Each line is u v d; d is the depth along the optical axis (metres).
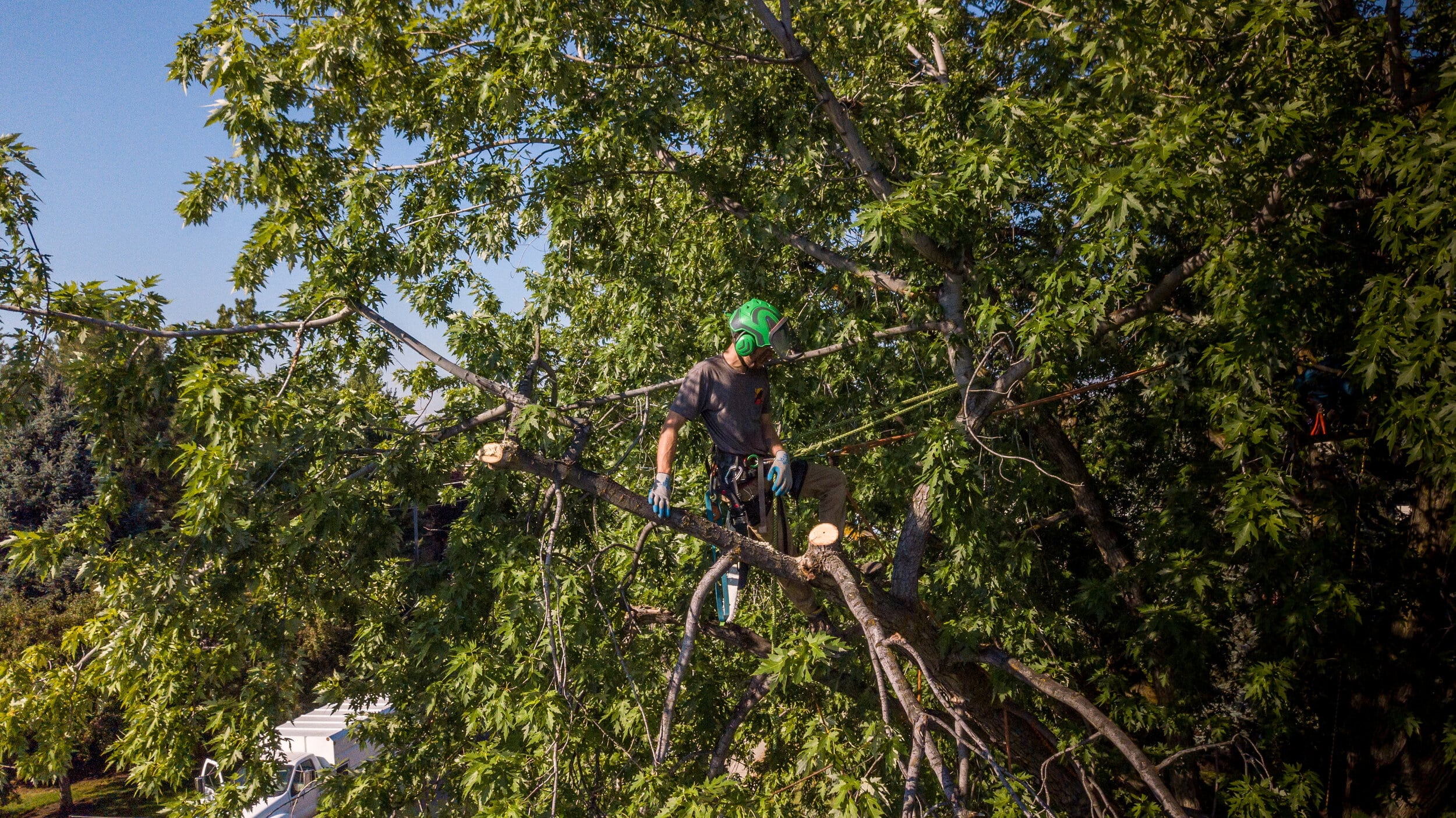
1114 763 7.52
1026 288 7.34
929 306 6.96
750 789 5.58
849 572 4.24
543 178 6.75
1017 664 5.31
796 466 4.46
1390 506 9.01
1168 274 6.35
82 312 5.14
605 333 9.50
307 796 14.62
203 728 6.04
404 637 6.45
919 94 7.94
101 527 5.54
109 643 6.00
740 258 7.90
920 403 7.09
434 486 5.69
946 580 7.18
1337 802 9.63
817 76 6.51
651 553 6.61
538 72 6.25
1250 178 5.77
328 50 5.78
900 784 5.77
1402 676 8.18
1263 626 7.53
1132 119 5.71
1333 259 6.66
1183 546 8.30
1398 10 5.92
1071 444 9.51
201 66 5.36
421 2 6.86
